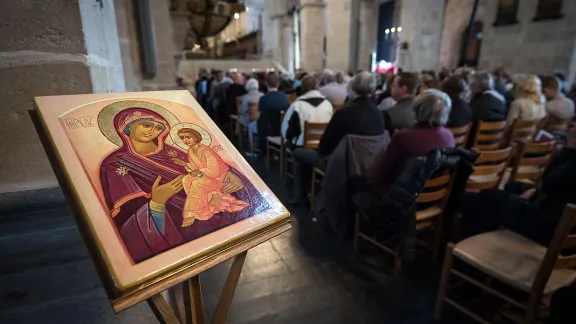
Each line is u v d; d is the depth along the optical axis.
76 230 0.86
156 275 0.46
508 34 7.67
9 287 0.77
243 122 4.38
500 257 1.34
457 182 1.75
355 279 1.83
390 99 3.21
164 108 0.70
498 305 1.64
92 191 0.50
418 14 7.46
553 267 1.12
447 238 2.14
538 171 2.32
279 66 13.18
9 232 0.81
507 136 2.66
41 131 0.56
